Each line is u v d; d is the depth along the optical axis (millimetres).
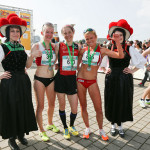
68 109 4090
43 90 2605
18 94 2262
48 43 2568
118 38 2312
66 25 2486
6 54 2193
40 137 2822
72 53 2568
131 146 2578
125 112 2674
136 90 5895
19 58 2283
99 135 2881
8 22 2188
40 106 2635
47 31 2420
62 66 2578
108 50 2564
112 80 2660
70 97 2660
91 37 2424
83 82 2607
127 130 3062
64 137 2789
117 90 2621
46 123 3303
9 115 2254
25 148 2518
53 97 2773
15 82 2250
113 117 2723
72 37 2537
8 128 2285
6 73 2205
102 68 2928
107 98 2779
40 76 2551
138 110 4035
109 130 3057
